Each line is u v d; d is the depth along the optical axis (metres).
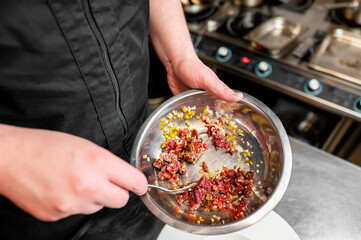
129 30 0.73
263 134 0.93
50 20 0.55
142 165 0.86
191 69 0.96
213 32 1.82
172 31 1.04
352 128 1.56
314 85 1.51
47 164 0.50
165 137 0.97
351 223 0.90
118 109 0.83
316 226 0.90
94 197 0.54
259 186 0.87
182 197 0.85
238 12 1.91
